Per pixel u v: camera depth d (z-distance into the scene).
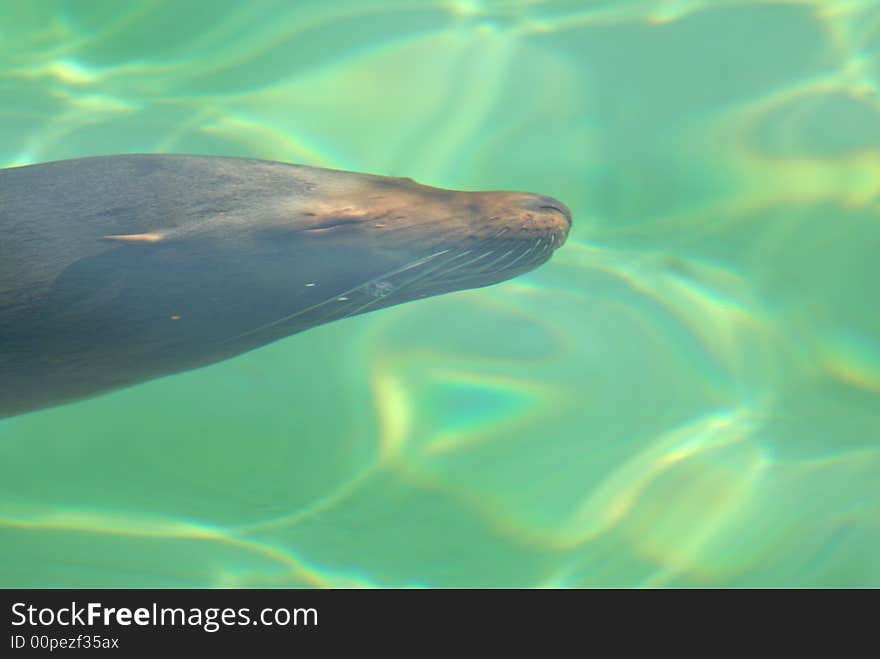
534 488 4.16
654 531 4.03
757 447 4.31
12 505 4.02
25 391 3.54
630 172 5.23
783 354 4.65
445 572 3.89
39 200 3.44
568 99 5.58
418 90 5.64
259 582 3.83
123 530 3.97
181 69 5.82
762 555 3.94
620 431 4.36
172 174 3.53
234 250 3.35
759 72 5.69
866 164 5.22
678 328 4.73
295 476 4.18
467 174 5.18
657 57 5.79
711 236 5.03
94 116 5.51
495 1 6.16
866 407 4.47
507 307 4.78
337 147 5.30
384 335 4.64
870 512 4.02
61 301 3.28
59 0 6.18
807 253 4.95
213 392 4.40
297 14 6.11
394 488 4.16
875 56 5.76
